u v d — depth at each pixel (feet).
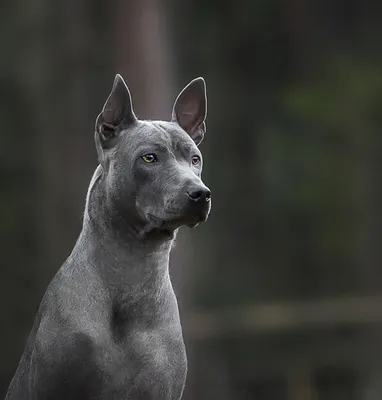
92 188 23.85
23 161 79.51
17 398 23.81
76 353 22.81
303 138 95.96
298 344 84.17
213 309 84.38
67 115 73.10
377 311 82.99
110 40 64.85
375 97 95.45
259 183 94.79
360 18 105.29
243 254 92.02
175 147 23.56
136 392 23.17
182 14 98.73
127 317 23.36
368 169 93.91
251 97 99.86
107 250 23.43
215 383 79.87
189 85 24.97
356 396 85.56
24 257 74.23
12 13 83.25
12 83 82.17
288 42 102.94
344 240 91.66
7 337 71.87
